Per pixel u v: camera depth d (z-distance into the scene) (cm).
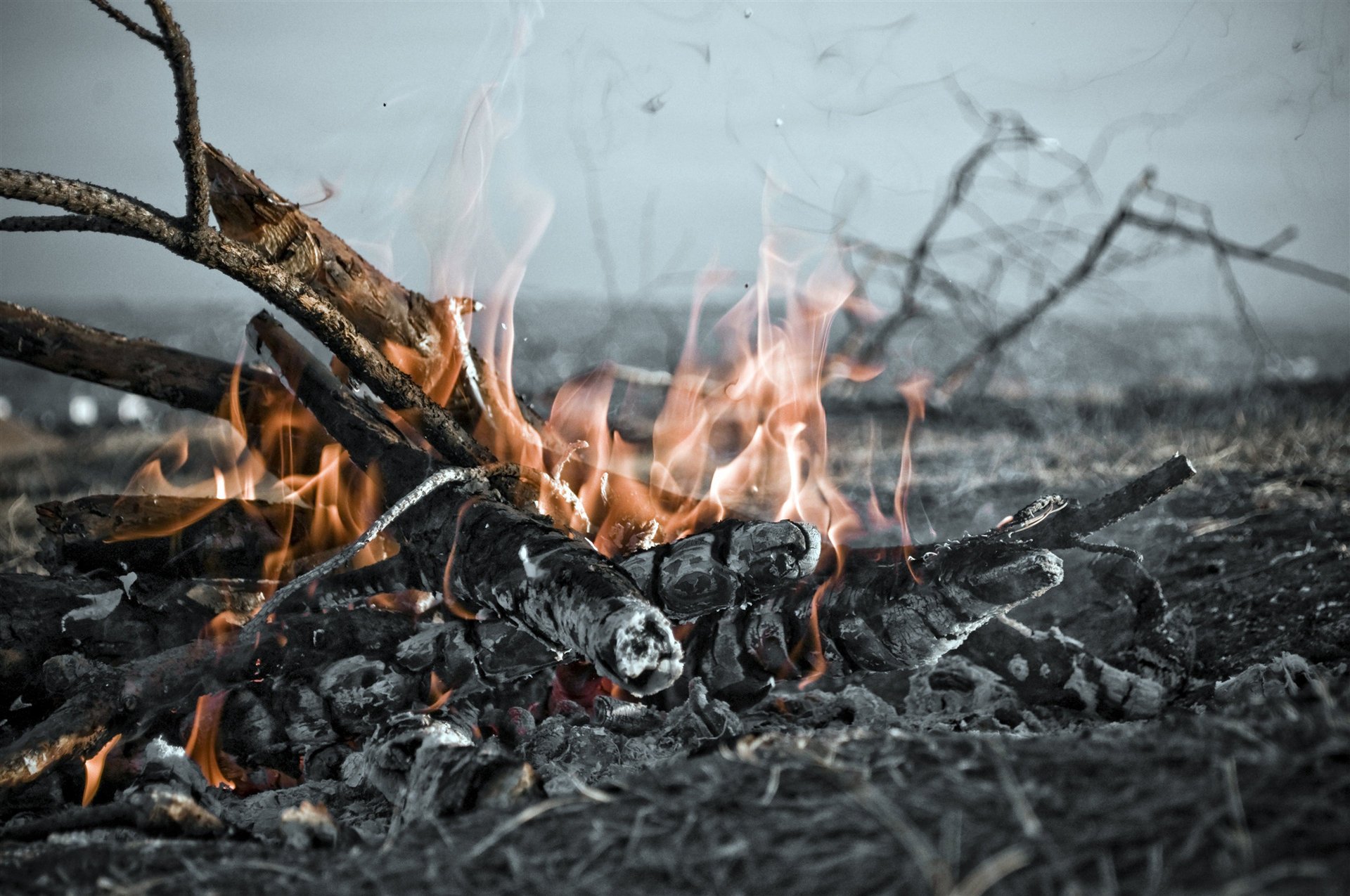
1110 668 339
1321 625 396
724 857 181
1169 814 173
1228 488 675
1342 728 194
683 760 274
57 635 326
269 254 389
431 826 223
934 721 336
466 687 335
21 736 302
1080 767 197
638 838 193
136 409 1775
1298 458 758
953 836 175
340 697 325
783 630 326
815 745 228
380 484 359
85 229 316
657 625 260
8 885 218
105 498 383
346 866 209
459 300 438
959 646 341
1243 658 384
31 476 1014
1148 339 1498
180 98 309
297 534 394
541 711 357
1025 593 296
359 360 358
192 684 314
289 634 326
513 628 330
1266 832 162
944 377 1100
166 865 225
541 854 195
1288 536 534
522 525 307
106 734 300
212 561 374
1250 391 1091
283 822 242
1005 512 696
